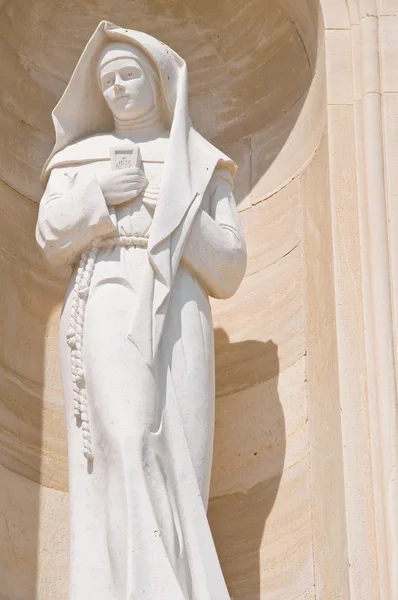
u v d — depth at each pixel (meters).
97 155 6.27
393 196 6.24
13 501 6.32
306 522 6.14
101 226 5.97
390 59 6.53
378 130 6.36
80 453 5.75
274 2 7.06
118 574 5.43
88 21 7.27
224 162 6.23
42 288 6.80
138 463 5.55
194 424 5.76
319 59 6.72
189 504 5.60
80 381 5.79
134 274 5.93
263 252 6.81
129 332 5.76
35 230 6.73
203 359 5.88
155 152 6.23
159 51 6.31
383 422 5.81
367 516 5.71
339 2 6.70
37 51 7.14
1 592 6.12
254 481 6.37
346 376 5.95
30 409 6.54
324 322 6.25
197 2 7.32
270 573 6.16
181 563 5.48
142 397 5.67
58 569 6.32
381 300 6.02
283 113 6.98
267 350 6.58
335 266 6.16
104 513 5.61
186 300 5.94
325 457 6.05
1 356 6.51
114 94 6.33
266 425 6.44
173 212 5.95
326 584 5.89
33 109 7.07
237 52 7.21
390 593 5.54
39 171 7.00
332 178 6.34
